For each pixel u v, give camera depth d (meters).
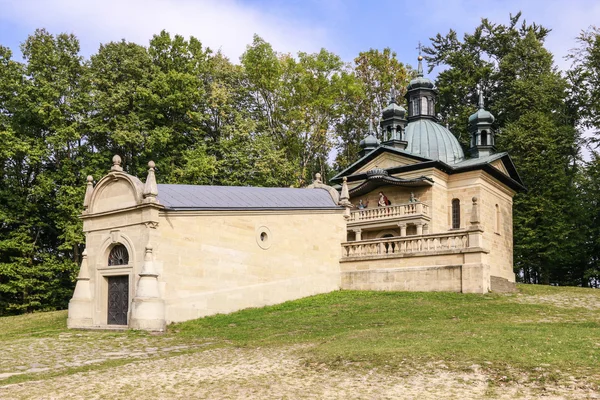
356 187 45.91
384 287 30.70
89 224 27.09
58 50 44.56
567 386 11.48
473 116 50.47
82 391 12.18
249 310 27.31
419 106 53.53
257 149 48.12
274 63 53.62
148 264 23.72
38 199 43.16
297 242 30.72
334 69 56.50
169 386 12.45
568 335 16.17
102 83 43.97
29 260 41.56
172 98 43.94
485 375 12.45
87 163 44.09
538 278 58.03
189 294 25.23
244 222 28.16
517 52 58.91
